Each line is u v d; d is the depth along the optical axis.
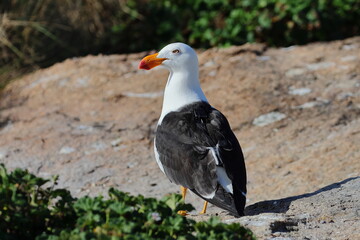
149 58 9.69
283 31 17.97
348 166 10.39
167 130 8.99
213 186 8.10
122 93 14.58
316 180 10.14
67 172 11.80
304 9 17.97
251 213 8.68
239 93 13.86
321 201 8.62
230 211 7.80
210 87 14.29
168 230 6.29
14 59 17.80
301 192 9.77
